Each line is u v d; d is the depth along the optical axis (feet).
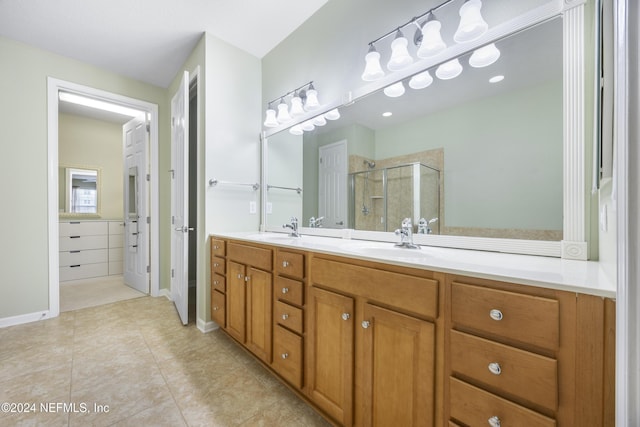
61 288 11.20
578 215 3.26
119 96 9.58
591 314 1.98
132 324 7.66
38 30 7.28
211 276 7.24
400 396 3.06
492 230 4.02
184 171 7.56
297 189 7.37
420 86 4.83
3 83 7.45
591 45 3.19
